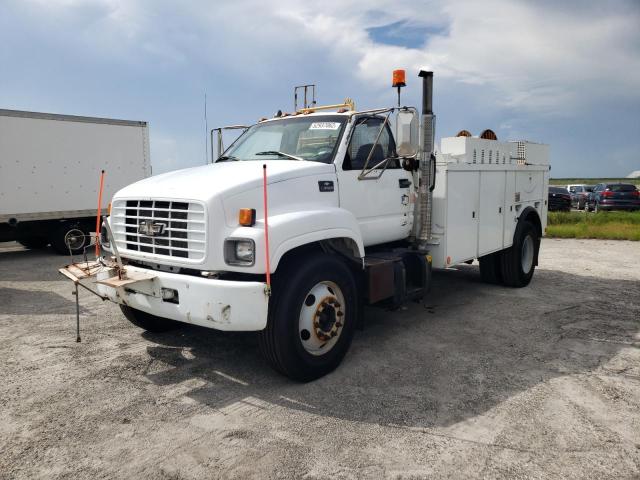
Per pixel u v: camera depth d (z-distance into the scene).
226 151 5.93
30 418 3.70
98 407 3.88
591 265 10.55
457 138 6.82
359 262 4.84
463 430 3.52
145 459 3.15
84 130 12.95
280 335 4.05
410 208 5.94
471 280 8.80
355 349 5.19
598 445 3.32
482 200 6.95
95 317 6.44
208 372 4.58
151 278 4.14
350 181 5.04
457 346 5.29
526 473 3.01
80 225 13.16
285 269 4.18
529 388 4.22
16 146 11.76
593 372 4.57
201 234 3.96
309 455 3.19
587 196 30.97
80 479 2.95
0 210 11.59
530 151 8.47
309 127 5.32
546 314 6.52
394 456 3.19
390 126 5.28
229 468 3.05
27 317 6.47
